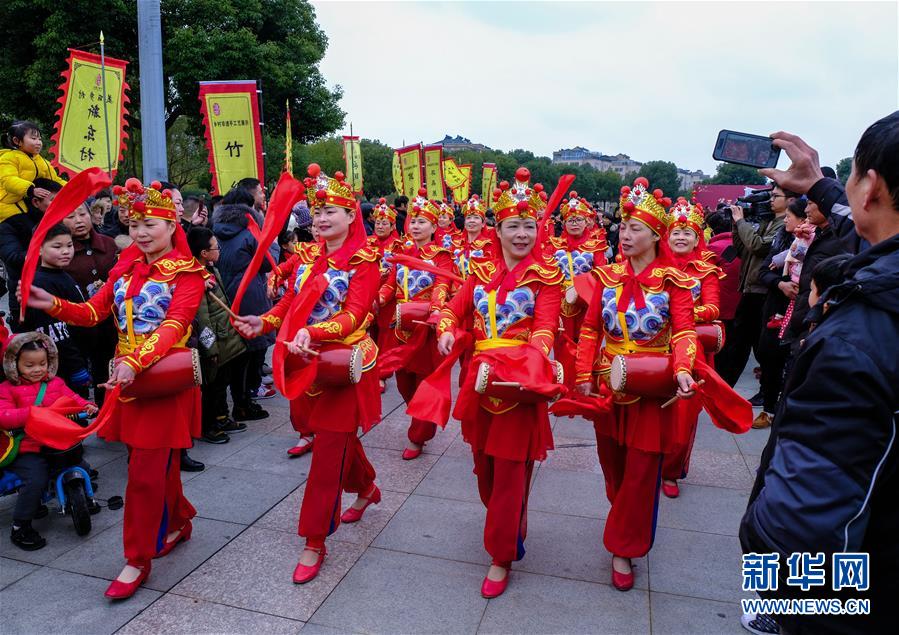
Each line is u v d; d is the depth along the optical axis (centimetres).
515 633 273
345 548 340
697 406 389
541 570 322
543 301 302
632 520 299
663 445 296
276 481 423
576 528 365
